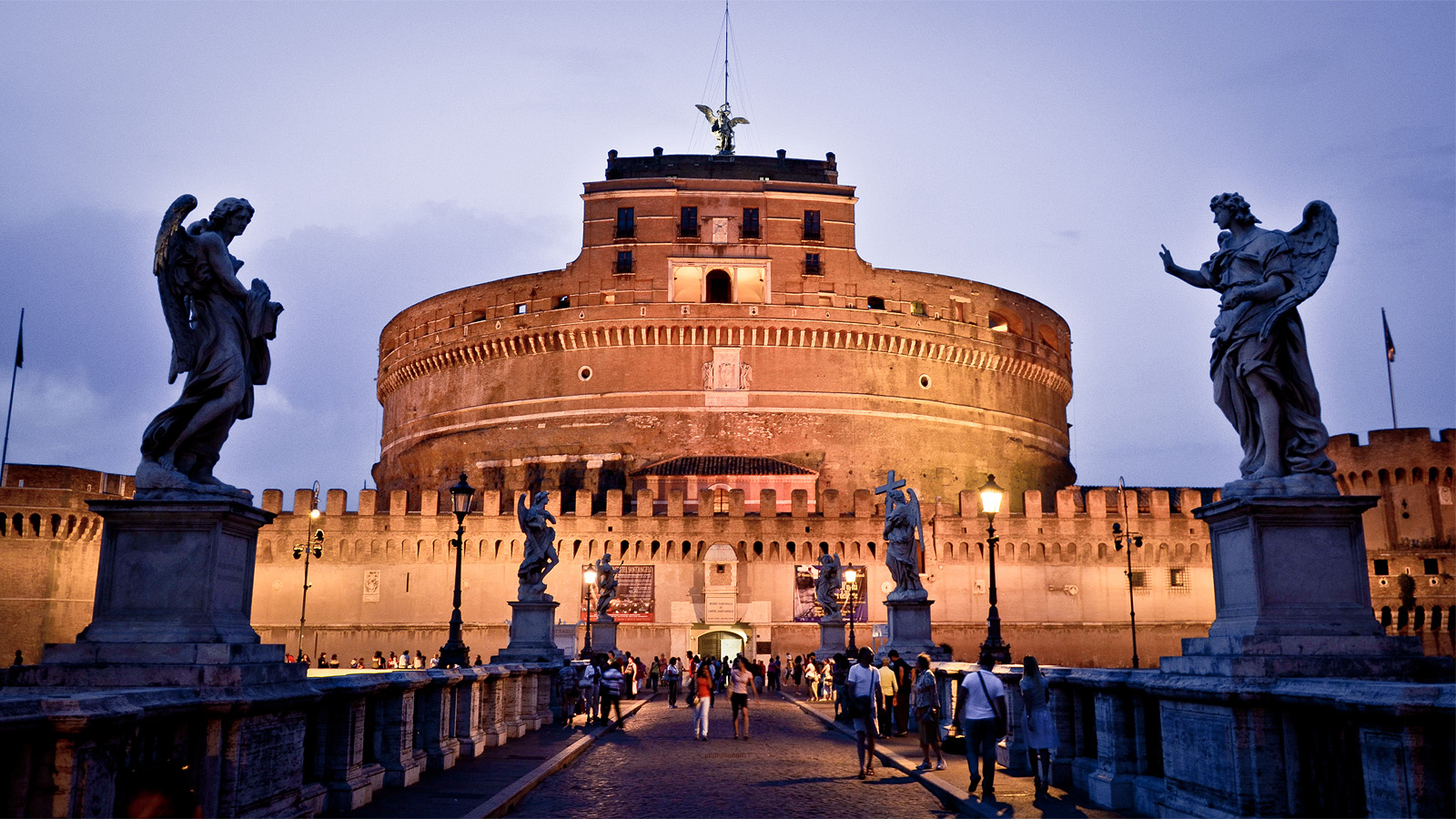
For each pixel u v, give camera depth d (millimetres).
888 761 19812
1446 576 74000
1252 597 10414
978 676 14430
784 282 88500
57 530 68562
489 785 15117
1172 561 75000
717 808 14359
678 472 81250
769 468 82000
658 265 88312
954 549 74188
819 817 13625
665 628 71750
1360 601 10305
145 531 10117
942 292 92812
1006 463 94375
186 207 10562
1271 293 10812
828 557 49719
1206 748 10312
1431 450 75125
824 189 90750
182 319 10633
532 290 90812
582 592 72625
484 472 89938
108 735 7727
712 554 72312
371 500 73688
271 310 11234
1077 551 74562
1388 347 77625
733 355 87688
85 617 69000
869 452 87750
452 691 18703
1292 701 9055
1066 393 106375
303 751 11289
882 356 90000
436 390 96375
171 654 9594
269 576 72750
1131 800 12805
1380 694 7816
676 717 34656
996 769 17172
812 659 49219
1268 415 10742
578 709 30812
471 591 72500
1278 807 9398
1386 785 7801
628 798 15266
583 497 73688
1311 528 10414
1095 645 73500
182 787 6039
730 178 91438
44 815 7172
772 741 25109
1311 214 11039
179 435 10500
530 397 90188
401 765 14859
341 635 72062
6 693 8797
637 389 87438
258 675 10000
